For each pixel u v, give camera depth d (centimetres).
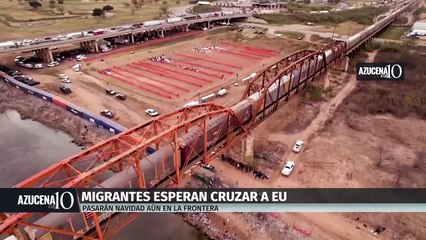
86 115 7931
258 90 6775
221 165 6128
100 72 11119
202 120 4988
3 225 2695
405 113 8125
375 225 4797
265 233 4750
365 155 6456
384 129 7456
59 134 7719
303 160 6312
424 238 4566
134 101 8981
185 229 4925
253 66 12269
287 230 4753
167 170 4291
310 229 4756
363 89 9619
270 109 6844
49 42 11606
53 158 6862
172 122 7738
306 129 7506
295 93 7981
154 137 3881
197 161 4881
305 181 5734
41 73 10738
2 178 6303
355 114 8188
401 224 4794
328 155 6450
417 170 6003
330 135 7206
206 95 9494
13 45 10775
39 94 9056
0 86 9869
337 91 9688
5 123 8181
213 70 11756
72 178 3569
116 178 3688
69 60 12044
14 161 6781
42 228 2852
